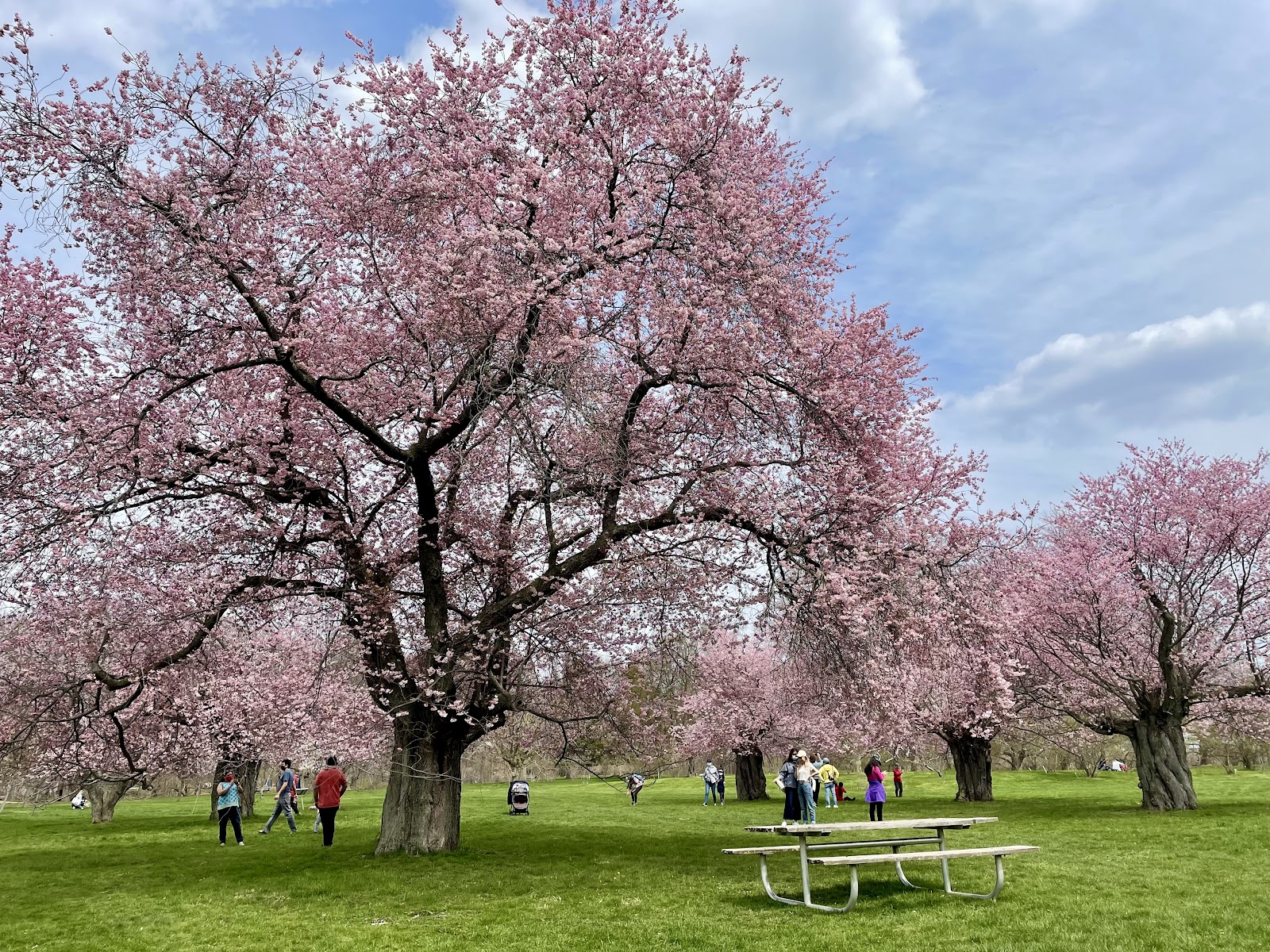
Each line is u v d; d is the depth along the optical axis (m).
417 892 11.62
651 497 15.72
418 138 14.00
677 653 16.39
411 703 14.37
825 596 13.18
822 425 14.28
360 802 34.66
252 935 9.36
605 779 15.20
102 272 13.72
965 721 25.66
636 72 14.06
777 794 37.22
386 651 14.72
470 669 14.12
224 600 14.13
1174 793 22.00
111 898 12.27
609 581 15.09
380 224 14.25
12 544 12.14
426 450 14.20
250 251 12.94
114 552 13.63
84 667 17.12
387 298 14.39
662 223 14.00
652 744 17.89
